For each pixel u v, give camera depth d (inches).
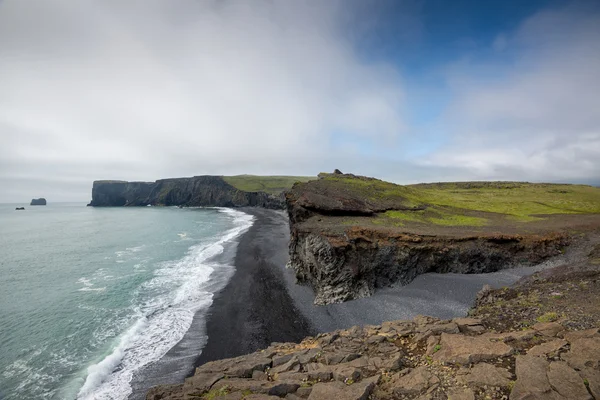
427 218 1833.2
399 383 411.8
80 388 758.5
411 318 1019.9
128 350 922.7
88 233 3221.0
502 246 1365.7
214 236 2947.8
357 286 1246.3
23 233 3240.7
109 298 1318.9
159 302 1277.1
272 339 979.9
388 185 2682.1
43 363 861.8
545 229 1551.4
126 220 4648.1
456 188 4200.3
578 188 3769.7
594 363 350.9
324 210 1764.3
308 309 1184.2
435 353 477.7
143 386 767.7
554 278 935.0
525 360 387.2
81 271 1727.4
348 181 2539.4
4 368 837.8
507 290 885.8
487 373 382.3
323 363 531.2
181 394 500.1
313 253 1336.1
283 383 456.8
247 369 550.6
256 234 2938.0
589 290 711.1
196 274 1657.2
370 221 1652.3
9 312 1177.4
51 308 1215.6
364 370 475.5
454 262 1318.9
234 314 1157.7
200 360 872.9
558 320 533.0
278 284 1465.3
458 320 621.0
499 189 3902.6
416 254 1306.6
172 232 3262.8
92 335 1011.3
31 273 1691.7
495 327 567.5
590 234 1509.6
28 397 730.2
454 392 364.2
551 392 323.3
